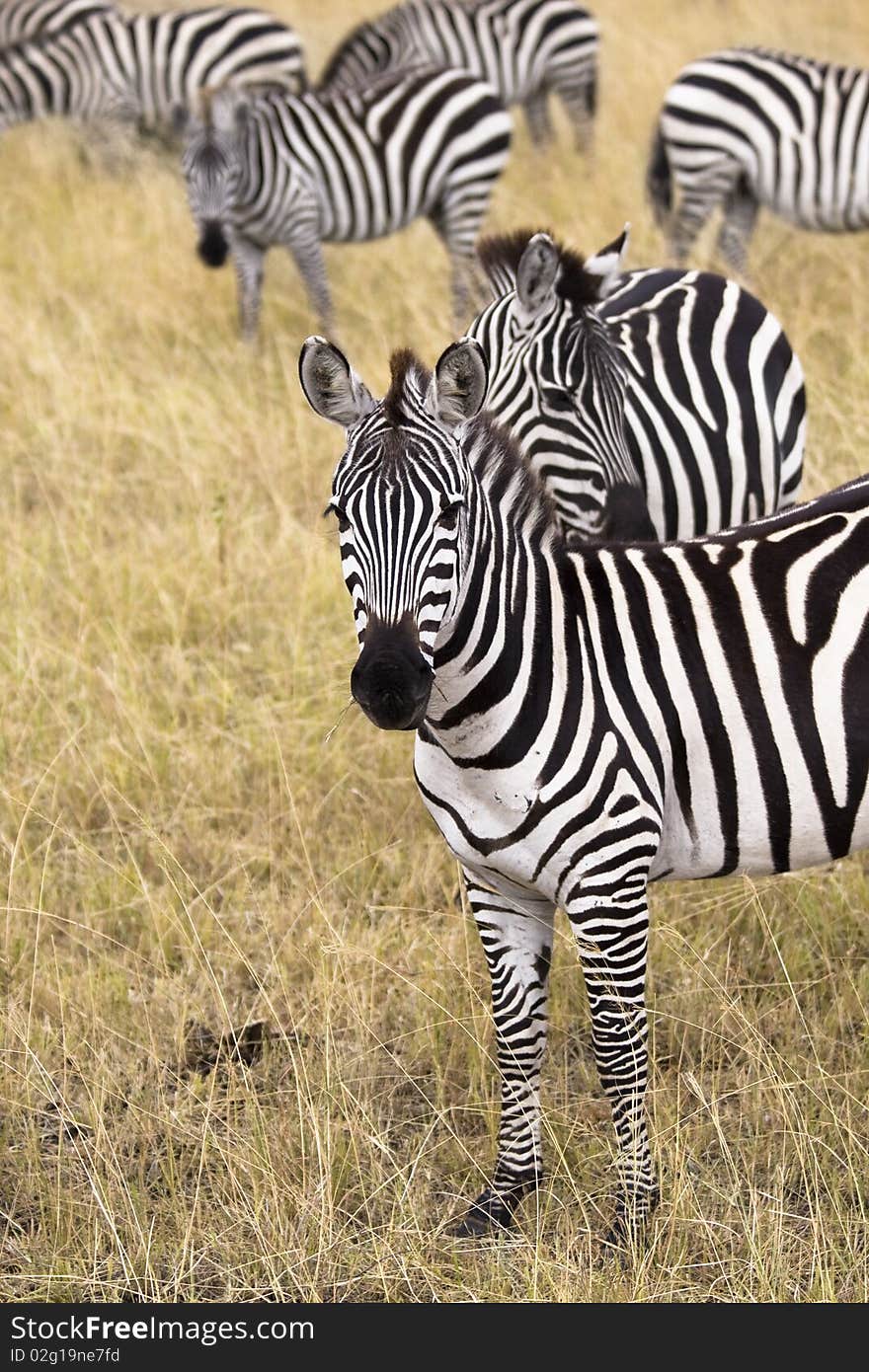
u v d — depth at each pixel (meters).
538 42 17.91
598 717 5.32
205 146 13.01
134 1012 7.04
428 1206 6.08
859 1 22.77
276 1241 5.77
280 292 15.12
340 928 7.36
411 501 4.71
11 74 18.12
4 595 9.95
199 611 9.87
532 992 5.80
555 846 5.36
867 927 7.23
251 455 11.60
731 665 5.46
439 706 5.17
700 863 5.71
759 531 5.74
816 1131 6.13
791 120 13.58
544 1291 5.54
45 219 16.34
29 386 12.67
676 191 16.47
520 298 7.16
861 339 12.55
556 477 7.29
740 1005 6.71
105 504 11.27
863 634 5.51
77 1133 6.50
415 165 14.14
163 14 18.66
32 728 8.66
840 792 5.54
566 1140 6.24
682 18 22.69
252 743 8.71
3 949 7.32
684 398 8.40
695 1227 5.77
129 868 7.94
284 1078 6.65
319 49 24.14
